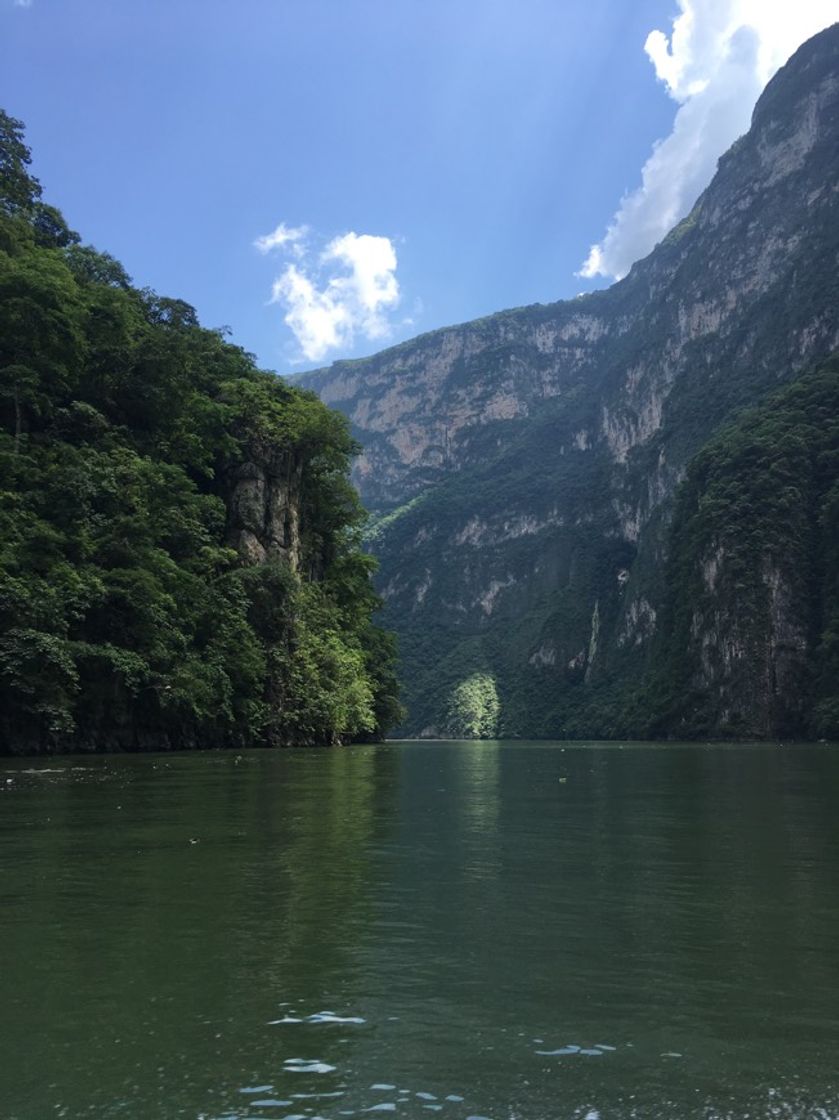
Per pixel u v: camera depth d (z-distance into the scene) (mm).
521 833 11625
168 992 4977
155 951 5789
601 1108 3553
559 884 8094
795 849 10359
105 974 5301
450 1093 3701
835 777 25125
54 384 40531
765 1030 4434
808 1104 3588
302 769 25625
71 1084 3781
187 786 18281
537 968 5461
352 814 13633
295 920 6648
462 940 6113
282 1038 4305
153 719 37250
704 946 5988
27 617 29703
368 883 8055
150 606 35719
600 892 7734
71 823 12102
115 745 34750
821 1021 4559
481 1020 4562
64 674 30797
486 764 33656
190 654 39969
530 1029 4430
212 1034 4359
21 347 38594
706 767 31594
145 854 9578
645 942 6078
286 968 5434
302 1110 3537
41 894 7508
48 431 39844
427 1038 4309
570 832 11820
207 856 9492
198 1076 3867
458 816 13633
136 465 40812
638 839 11156
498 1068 3959
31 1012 4652
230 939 6098
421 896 7512
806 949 5918
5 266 38875
